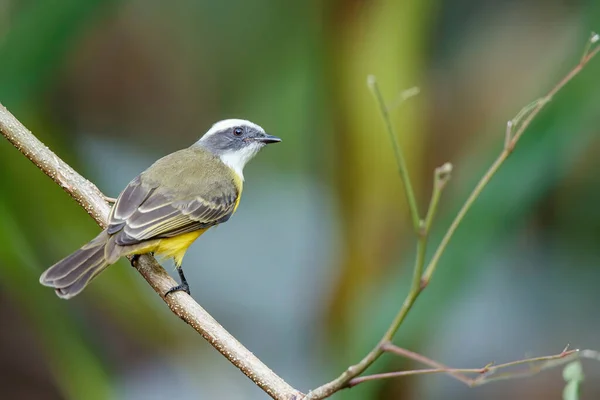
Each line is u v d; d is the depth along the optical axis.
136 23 16.56
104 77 16.78
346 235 11.11
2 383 13.42
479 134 13.18
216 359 12.45
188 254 15.04
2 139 9.95
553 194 14.04
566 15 14.66
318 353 12.59
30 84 10.28
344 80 11.08
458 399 13.56
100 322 13.26
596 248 14.48
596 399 13.58
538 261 14.48
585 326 13.96
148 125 17.02
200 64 16.78
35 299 10.35
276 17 13.84
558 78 9.99
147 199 8.86
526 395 13.59
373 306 9.91
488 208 9.66
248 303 14.39
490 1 14.77
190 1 16.47
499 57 14.56
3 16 10.85
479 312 14.18
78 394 10.33
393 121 10.99
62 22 10.13
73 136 15.20
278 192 15.73
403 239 11.07
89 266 7.96
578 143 10.03
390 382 9.80
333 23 11.18
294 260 14.81
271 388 6.96
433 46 14.48
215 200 9.42
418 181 11.09
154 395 12.81
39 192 10.16
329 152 11.41
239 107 15.54
